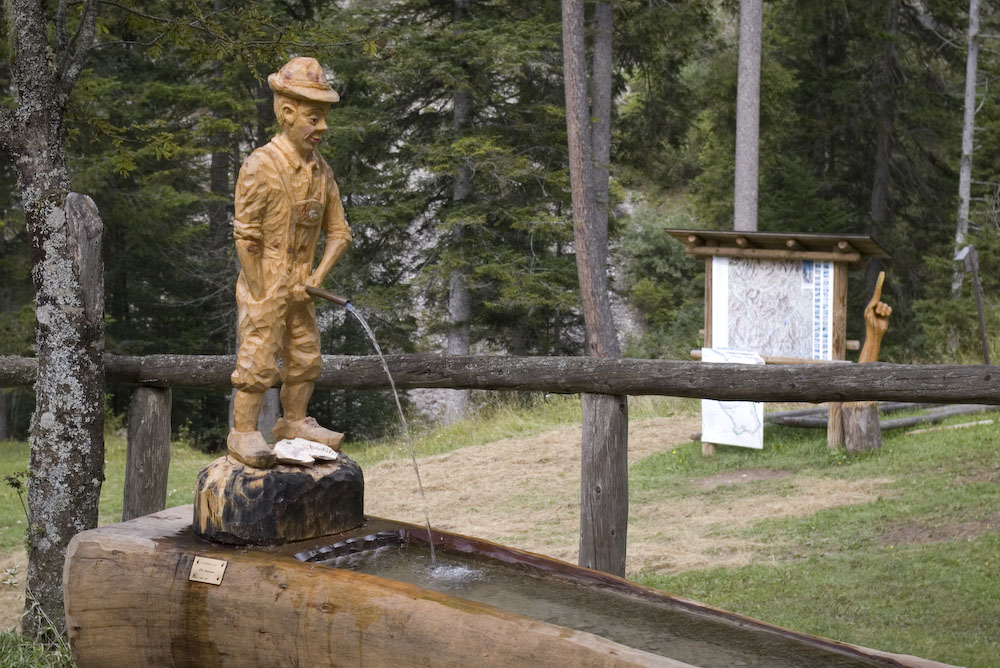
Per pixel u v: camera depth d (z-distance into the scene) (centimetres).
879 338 1129
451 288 2148
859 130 2466
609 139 2180
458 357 600
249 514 418
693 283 2888
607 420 558
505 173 1936
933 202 2517
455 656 352
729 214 2627
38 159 567
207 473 430
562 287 2083
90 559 432
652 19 2139
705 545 833
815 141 2577
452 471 1235
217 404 2469
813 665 350
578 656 332
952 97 2500
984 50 2536
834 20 2467
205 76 2095
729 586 716
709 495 1017
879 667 350
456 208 2053
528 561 431
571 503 1035
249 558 402
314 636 379
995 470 955
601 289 1634
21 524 1041
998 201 2286
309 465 439
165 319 2414
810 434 1209
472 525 973
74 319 564
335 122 1994
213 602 401
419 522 1000
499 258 2019
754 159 1720
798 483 1020
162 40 792
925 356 2019
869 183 2567
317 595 379
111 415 2075
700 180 2772
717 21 2862
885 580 704
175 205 1989
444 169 1927
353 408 2470
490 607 358
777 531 855
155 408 661
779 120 2303
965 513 838
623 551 562
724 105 2464
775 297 1149
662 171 3328
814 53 2564
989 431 1095
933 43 2486
